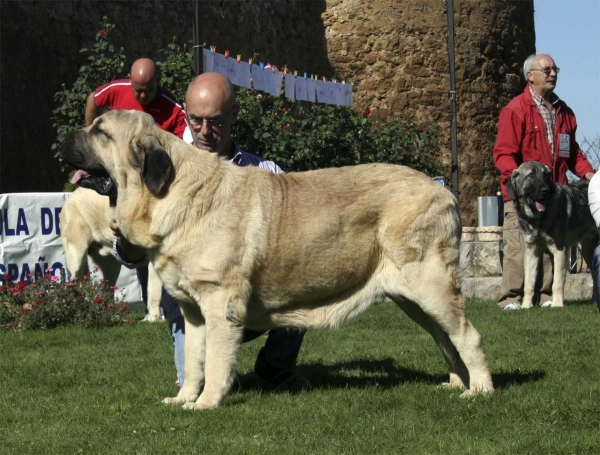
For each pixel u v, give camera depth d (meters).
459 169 25.05
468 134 25.28
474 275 15.19
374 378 7.04
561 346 8.22
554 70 11.80
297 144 16.98
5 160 16.20
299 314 5.98
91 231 12.06
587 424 5.25
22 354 8.58
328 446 4.88
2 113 16.20
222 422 5.42
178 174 5.69
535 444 4.84
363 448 4.82
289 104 18.05
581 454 4.68
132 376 7.20
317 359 8.05
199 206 5.64
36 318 10.80
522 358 7.64
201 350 6.10
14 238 12.30
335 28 25.33
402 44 25.02
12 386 6.85
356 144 18.72
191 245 5.62
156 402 6.10
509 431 5.12
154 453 4.79
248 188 5.79
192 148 5.83
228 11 23.12
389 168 6.01
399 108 24.92
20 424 5.54
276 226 5.75
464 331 5.94
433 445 4.86
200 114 6.29
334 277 5.89
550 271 12.87
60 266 12.71
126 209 5.75
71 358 8.23
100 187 5.98
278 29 24.84
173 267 5.73
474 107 25.42
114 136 5.77
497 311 11.46
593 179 6.53
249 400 6.06
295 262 5.80
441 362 7.65
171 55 15.81
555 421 5.30
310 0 25.61
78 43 18.78
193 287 5.69
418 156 20.77
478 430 5.17
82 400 6.24
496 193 25.81
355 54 25.17
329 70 25.34
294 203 5.82
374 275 5.96
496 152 12.16
